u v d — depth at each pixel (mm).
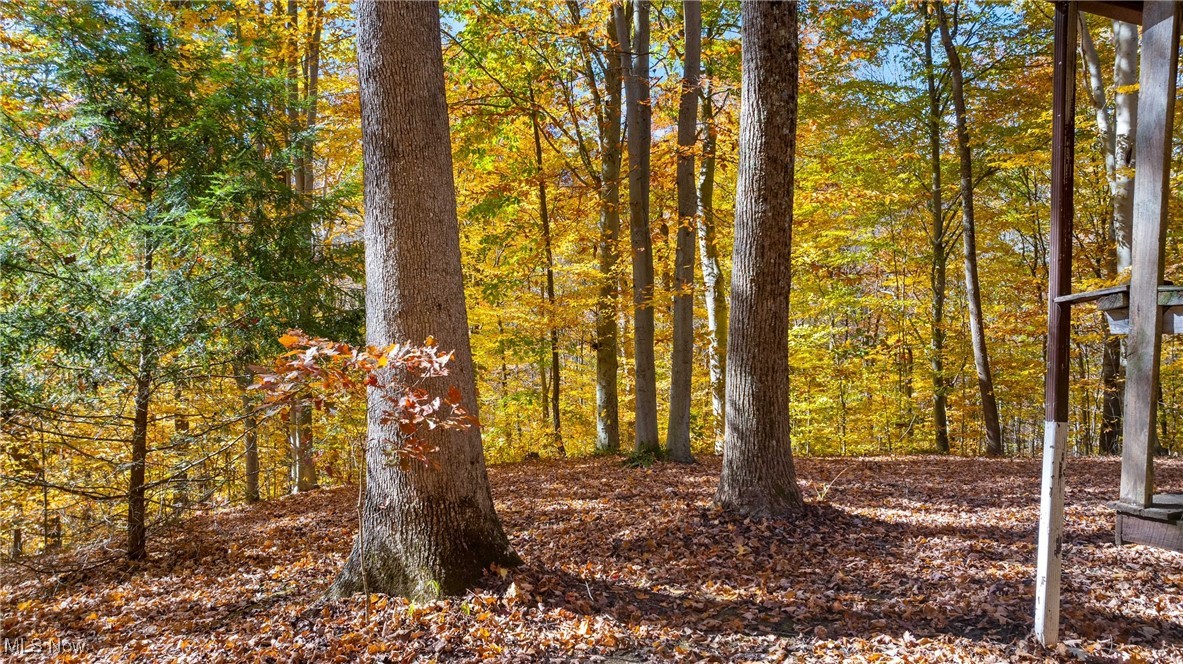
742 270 6730
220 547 7316
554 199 13383
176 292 6562
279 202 7980
